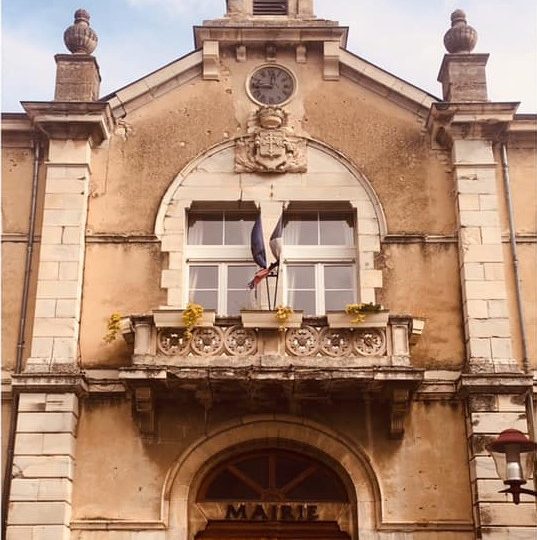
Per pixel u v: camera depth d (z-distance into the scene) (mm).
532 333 14008
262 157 14953
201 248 14766
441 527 12836
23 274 14164
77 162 14562
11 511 12469
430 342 13867
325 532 13125
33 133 14953
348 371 12688
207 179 14891
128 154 15047
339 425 13414
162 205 14664
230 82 15602
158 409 13438
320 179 14914
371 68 15531
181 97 15484
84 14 15867
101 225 14531
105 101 14953
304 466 13625
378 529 12867
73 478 12977
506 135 15094
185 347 13164
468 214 14367
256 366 12719
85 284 14133
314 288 14562
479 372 13266
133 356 13008
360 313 13219
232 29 15664
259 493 13414
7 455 12930
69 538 12680
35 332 13477
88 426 13289
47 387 13008
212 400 13359
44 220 14172
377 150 15125
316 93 15539
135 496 12969
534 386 13539
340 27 15719
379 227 14594
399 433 13281
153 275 14250
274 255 13984
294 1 16609
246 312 13195
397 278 14273
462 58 15398
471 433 13062
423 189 14852
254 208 14867
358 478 13180
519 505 12555
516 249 14469
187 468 13180
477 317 13711
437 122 14891
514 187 14914
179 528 12852
